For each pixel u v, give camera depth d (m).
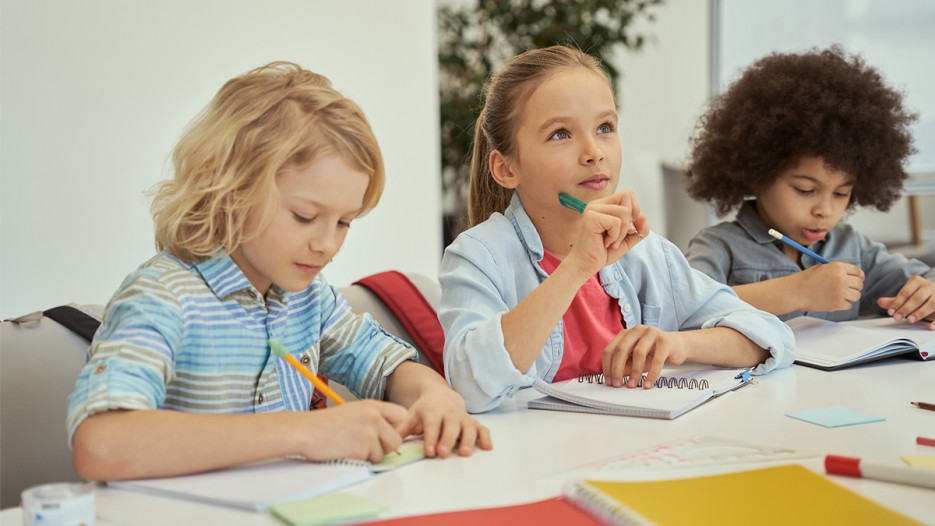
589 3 3.92
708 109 1.86
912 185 3.79
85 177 1.93
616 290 1.26
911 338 1.30
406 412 0.81
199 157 0.88
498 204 1.34
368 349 1.04
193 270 0.90
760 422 0.89
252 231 0.86
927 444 0.80
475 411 0.99
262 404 0.93
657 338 1.06
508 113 1.23
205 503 0.67
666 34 4.89
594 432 0.87
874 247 1.75
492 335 0.99
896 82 4.15
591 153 1.16
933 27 4.06
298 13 2.33
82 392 0.75
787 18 4.52
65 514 0.58
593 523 0.62
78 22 1.90
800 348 1.25
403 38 2.61
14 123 1.82
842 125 1.57
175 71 2.08
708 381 1.05
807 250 1.46
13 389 0.96
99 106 1.95
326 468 0.73
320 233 0.86
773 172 1.60
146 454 0.71
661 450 0.79
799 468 0.72
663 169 3.21
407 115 2.64
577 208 1.12
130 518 0.64
